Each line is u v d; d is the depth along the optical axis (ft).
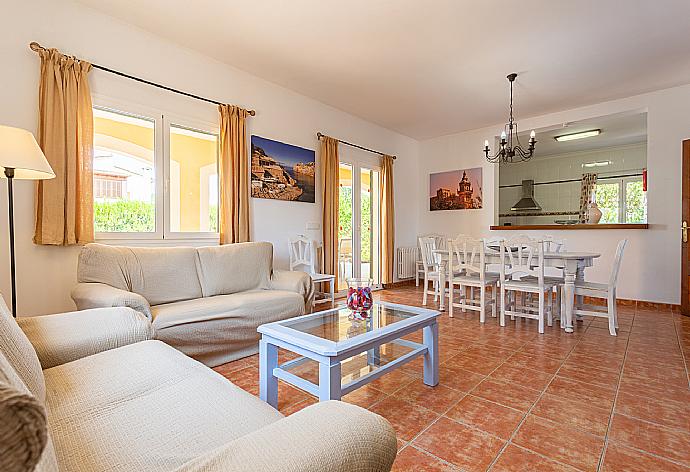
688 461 4.77
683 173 13.20
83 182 9.02
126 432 3.01
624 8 9.02
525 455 4.91
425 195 21.94
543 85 13.79
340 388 5.29
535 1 8.78
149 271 8.67
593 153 23.77
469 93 14.64
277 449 1.91
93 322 5.07
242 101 12.75
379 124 18.92
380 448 2.14
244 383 7.23
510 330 11.17
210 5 9.07
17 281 8.27
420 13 9.32
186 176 11.53
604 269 15.74
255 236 13.17
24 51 8.32
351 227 17.99
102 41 9.48
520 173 26.81
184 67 11.16
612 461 4.77
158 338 7.10
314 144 15.49
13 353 3.00
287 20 9.68
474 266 12.60
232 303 8.48
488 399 6.54
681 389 6.92
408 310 7.57
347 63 12.10
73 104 8.79
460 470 4.59
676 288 14.05
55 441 2.88
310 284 10.86
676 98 13.97
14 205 8.25
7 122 8.12
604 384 7.16
